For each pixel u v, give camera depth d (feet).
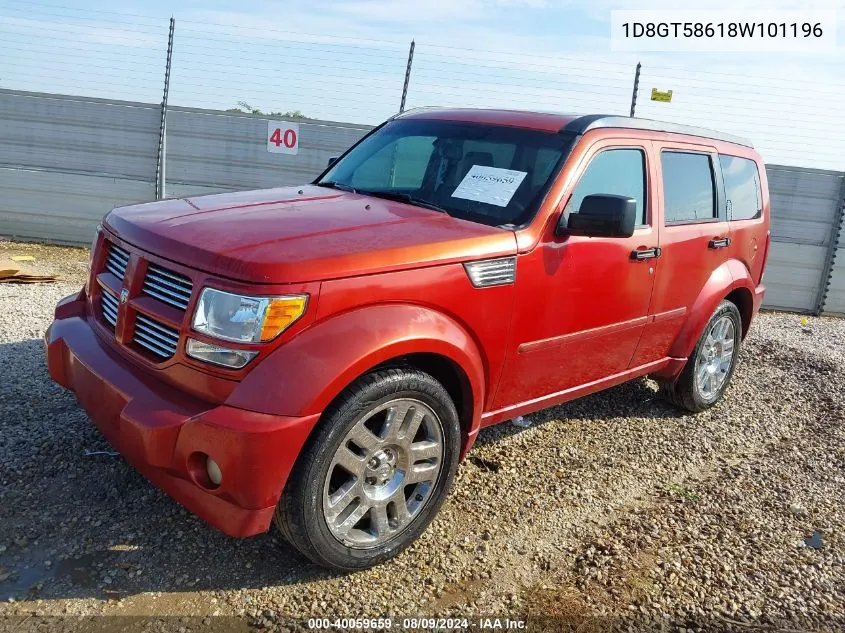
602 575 10.87
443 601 9.93
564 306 12.31
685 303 15.70
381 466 10.01
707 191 16.33
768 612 10.45
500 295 11.05
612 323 13.62
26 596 9.06
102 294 11.25
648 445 15.71
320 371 8.73
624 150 13.73
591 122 13.19
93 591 9.30
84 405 10.32
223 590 9.61
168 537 10.51
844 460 15.93
